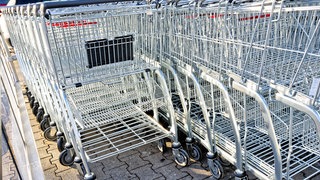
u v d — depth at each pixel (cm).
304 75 183
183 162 252
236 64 210
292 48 212
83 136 299
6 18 368
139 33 245
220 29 210
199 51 236
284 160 222
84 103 275
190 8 225
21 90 425
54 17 215
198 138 251
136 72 245
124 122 278
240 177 209
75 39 223
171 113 251
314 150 202
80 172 241
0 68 311
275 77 188
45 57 228
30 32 261
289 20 217
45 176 252
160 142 271
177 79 253
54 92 240
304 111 159
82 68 232
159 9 240
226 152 228
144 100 292
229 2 196
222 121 267
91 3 200
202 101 231
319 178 227
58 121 268
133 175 247
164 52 268
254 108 229
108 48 232
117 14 221
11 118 232
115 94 288
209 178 237
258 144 241
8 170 165
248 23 211
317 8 148
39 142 306
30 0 457
